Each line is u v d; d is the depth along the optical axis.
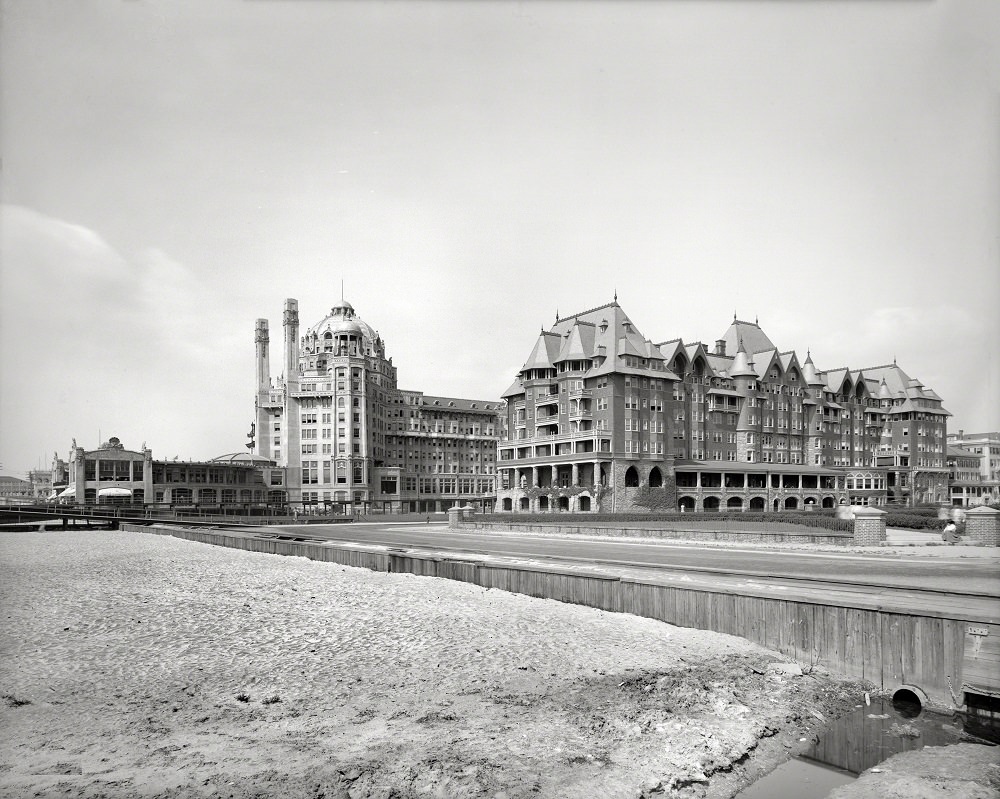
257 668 21.92
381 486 149.50
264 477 139.00
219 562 46.31
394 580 37.00
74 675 21.28
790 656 22.64
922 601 23.27
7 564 45.62
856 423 133.75
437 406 168.62
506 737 16.64
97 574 40.53
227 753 15.69
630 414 101.31
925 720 18.38
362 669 21.77
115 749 15.92
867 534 44.44
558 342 114.75
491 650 23.50
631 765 15.38
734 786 14.76
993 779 14.84
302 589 34.66
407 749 15.91
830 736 17.36
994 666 17.97
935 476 134.50
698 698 19.23
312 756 15.52
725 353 128.88
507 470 116.00
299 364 150.88
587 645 23.89
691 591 25.98
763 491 109.69
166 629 26.75
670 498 102.12
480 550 46.81
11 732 16.95
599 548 48.28
